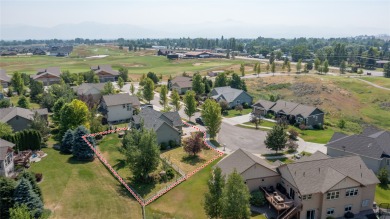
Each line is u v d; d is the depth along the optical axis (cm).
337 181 3744
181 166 5153
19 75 10356
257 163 4062
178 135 6234
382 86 13312
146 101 10000
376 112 10494
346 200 3850
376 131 5694
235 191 3197
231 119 8300
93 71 13262
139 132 5234
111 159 5388
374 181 3919
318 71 16788
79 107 6084
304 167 3969
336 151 5375
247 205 3259
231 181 3231
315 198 3747
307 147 6228
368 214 3916
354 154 5103
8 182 3475
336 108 10606
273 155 5719
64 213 3609
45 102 8362
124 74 14000
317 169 3950
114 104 7712
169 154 5725
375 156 4875
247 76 15212
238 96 9738
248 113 9031
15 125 6309
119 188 4338
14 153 5300
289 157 5641
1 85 10862
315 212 3784
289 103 8550
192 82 11325
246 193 3275
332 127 8200
